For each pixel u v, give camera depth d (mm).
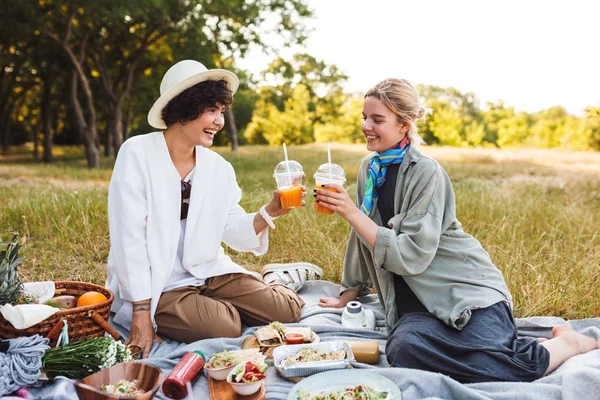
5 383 2723
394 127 3355
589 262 5145
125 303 3678
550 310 4156
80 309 3148
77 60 20859
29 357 2838
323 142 50781
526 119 46031
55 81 26203
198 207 3635
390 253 3195
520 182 11586
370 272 3705
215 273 3781
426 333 3045
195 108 3387
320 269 4777
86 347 2977
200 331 3523
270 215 3770
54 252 5586
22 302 3232
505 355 2934
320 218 6336
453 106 49906
